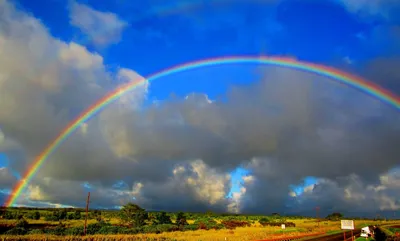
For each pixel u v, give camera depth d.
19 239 48.59
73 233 67.31
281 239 59.03
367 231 62.25
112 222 108.06
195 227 93.50
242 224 120.25
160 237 59.72
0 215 114.69
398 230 90.12
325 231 89.75
